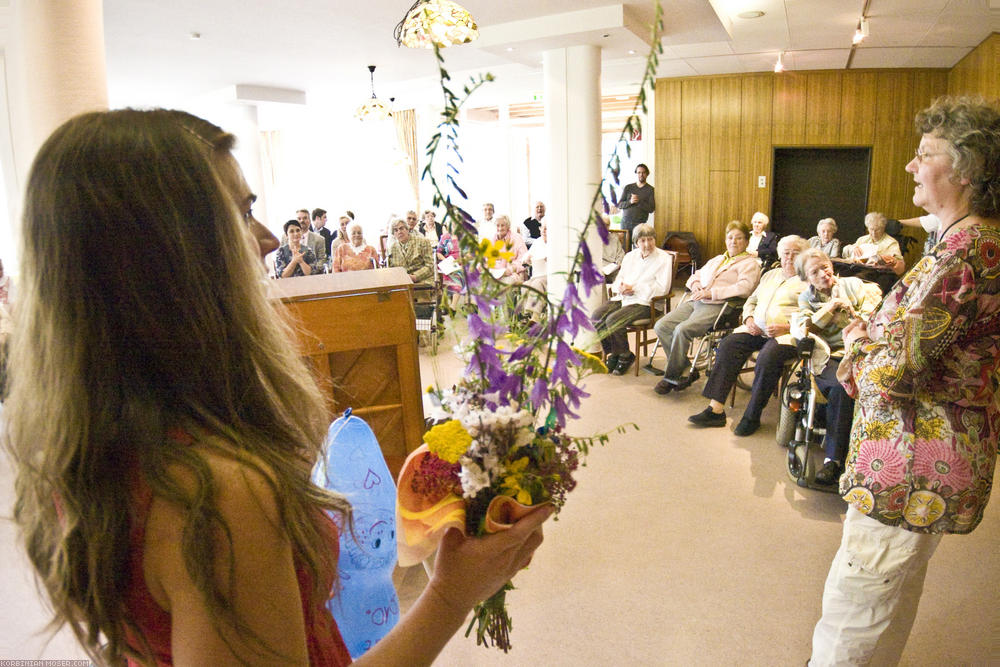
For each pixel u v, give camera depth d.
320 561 0.64
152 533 0.52
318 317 2.27
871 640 1.73
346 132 14.45
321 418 0.75
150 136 0.57
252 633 0.53
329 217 15.08
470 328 0.80
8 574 2.77
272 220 15.48
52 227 0.54
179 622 0.52
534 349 0.82
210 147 0.61
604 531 3.00
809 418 3.37
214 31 5.91
